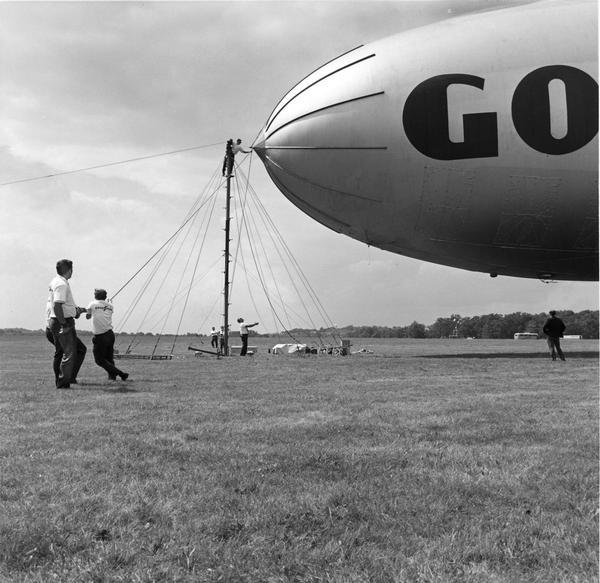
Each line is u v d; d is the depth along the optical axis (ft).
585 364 69.15
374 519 13.87
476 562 11.66
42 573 11.22
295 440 22.24
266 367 64.75
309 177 78.64
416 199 76.02
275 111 81.87
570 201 72.74
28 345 192.95
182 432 23.80
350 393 37.76
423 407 30.99
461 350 135.03
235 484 16.48
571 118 69.31
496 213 75.15
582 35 70.18
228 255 102.89
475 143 70.95
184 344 193.36
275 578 11.06
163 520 13.82
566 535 12.79
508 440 22.26
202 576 11.19
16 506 14.55
